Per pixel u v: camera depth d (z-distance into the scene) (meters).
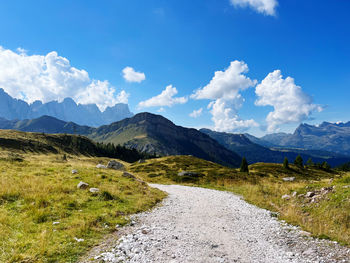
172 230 11.44
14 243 8.05
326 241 10.03
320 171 92.12
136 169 72.00
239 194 25.75
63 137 195.12
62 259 7.52
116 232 10.65
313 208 15.11
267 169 81.19
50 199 13.52
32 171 21.12
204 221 13.62
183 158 97.62
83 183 17.47
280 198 20.09
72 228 9.99
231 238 10.77
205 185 35.78
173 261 7.82
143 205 16.30
